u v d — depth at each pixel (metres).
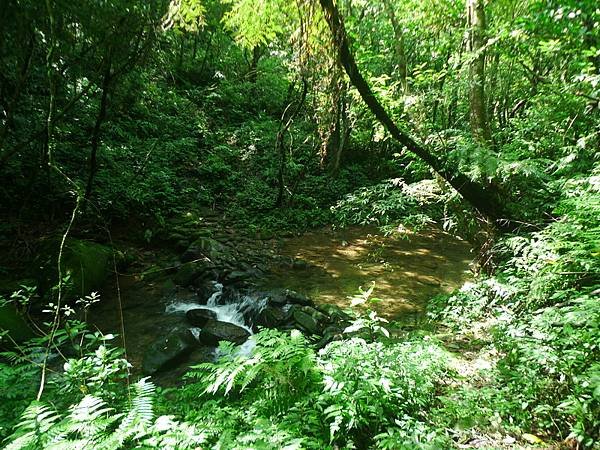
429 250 9.59
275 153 13.62
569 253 4.16
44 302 6.30
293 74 8.77
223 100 16.28
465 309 5.52
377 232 10.89
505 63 8.62
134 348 5.54
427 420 3.26
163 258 8.66
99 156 10.09
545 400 3.27
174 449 2.55
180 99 14.87
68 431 2.63
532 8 5.23
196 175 12.41
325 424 3.06
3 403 3.66
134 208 9.83
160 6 5.46
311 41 4.70
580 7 4.73
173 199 10.73
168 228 9.51
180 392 3.98
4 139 7.20
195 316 6.31
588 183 4.95
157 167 11.37
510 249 5.68
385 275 8.09
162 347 5.25
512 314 4.62
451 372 3.98
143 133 12.70
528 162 5.06
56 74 6.62
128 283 7.54
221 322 6.10
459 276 7.96
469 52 6.37
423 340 4.39
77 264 6.82
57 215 8.66
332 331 5.65
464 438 3.09
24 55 6.41
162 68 10.38
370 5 9.65
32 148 8.45
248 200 11.77
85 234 8.45
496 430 3.15
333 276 8.11
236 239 9.76
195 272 7.70
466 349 4.71
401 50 6.87
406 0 8.20
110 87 7.74
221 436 2.69
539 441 3.01
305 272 8.30
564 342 3.30
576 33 5.05
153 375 4.92
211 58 17.38
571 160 5.72
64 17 5.62
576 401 2.86
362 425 3.11
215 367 3.51
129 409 3.12
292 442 2.55
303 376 3.39
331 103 5.80
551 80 7.69
